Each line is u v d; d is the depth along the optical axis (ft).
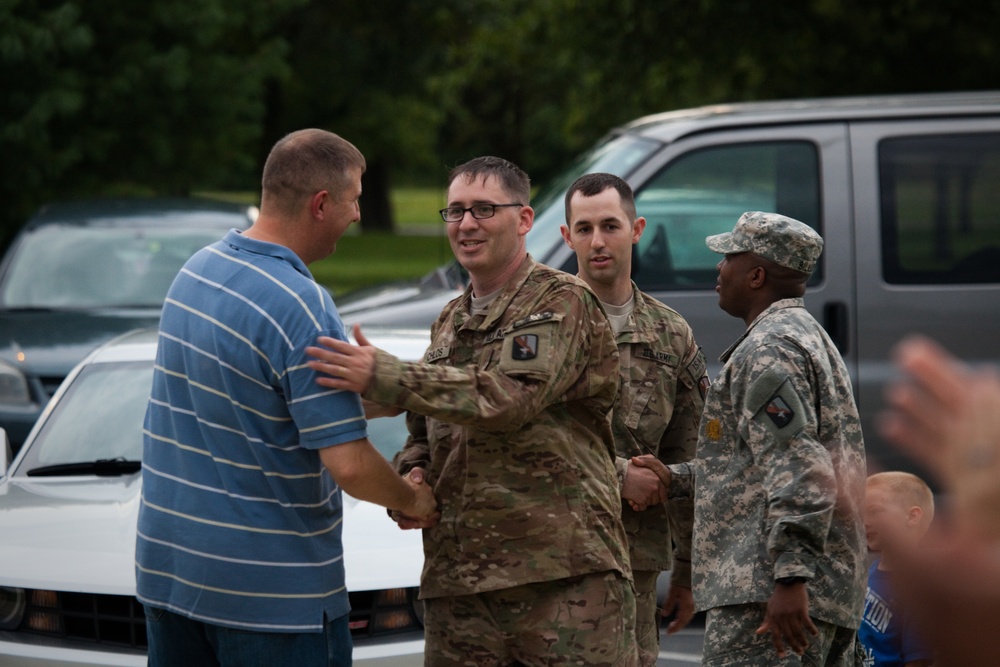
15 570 20.85
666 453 20.34
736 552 17.11
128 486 24.27
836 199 31.53
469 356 16.30
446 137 205.67
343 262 149.28
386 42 161.58
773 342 16.97
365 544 21.59
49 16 65.46
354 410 15.10
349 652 16.34
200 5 73.72
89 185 71.87
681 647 28.37
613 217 19.86
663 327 20.17
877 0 61.11
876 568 18.86
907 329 31.01
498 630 16.14
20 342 38.99
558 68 80.53
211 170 79.25
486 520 15.87
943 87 63.52
